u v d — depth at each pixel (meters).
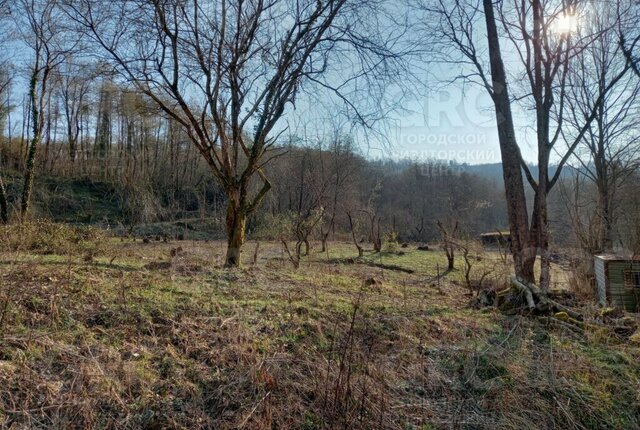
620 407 3.42
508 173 6.72
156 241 17.27
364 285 6.82
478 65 7.60
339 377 3.16
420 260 13.89
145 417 2.72
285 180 27.88
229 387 3.11
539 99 6.85
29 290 4.09
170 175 33.31
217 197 32.03
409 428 3.03
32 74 15.32
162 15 6.45
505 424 3.16
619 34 7.56
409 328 4.42
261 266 8.55
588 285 7.02
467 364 3.78
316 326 4.16
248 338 3.76
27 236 8.23
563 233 11.23
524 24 6.97
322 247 16.16
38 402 2.67
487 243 18.95
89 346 3.27
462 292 7.73
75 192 29.31
